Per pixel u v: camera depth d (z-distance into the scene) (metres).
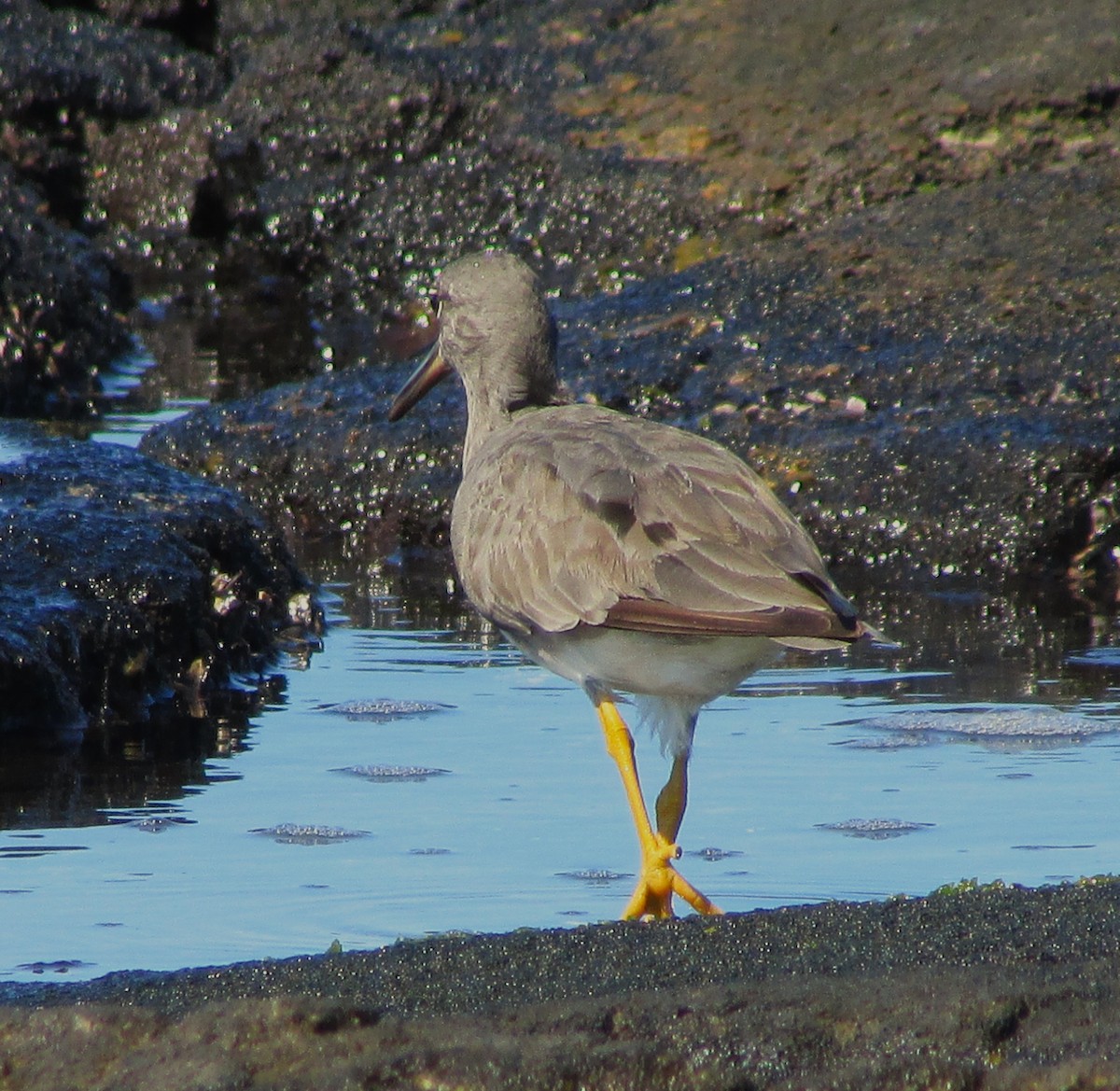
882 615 14.80
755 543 8.88
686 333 18.53
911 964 6.77
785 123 23.61
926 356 17.55
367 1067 5.90
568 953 7.08
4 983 7.21
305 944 8.49
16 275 21.00
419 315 24.34
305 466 17.41
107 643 12.48
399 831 10.05
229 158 25.55
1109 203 19.78
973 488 16.08
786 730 11.79
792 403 17.27
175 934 8.59
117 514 13.66
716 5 25.34
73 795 10.67
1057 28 23.16
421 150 25.20
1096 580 15.73
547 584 9.34
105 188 25.89
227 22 27.98
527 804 10.51
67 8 27.84
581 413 10.46
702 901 8.77
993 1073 5.85
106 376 21.28
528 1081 5.89
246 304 24.83
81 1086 5.92
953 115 22.84
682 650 9.09
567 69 25.17
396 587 15.71
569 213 24.12
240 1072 5.91
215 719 12.23
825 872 9.31
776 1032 6.11
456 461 17.12
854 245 19.67
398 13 27.17
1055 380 16.95
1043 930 7.10
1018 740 11.54
